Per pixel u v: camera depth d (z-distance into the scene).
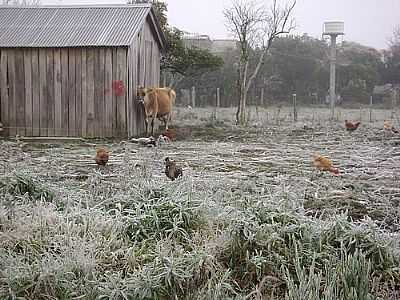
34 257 4.75
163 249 4.81
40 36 15.35
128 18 16.05
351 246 4.87
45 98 15.32
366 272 4.25
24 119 15.42
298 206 5.62
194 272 4.43
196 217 5.50
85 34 15.29
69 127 15.30
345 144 13.38
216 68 22.70
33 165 9.50
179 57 21.55
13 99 15.41
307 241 4.96
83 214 5.66
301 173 9.09
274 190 6.84
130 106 15.28
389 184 8.24
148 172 8.32
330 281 4.17
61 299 4.29
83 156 11.05
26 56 15.26
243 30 20.56
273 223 5.02
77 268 4.53
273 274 4.64
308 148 12.61
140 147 12.69
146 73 17.02
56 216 5.50
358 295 4.09
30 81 15.32
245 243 4.84
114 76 15.06
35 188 6.54
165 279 4.28
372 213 6.54
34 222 5.37
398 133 15.72
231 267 4.75
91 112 15.22
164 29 21.16
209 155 11.15
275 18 36.44
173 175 7.54
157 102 15.90
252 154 11.51
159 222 5.38
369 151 11.97
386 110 28.05
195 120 20.28
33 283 4.32
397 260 4.88
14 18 16.33
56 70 15.22
